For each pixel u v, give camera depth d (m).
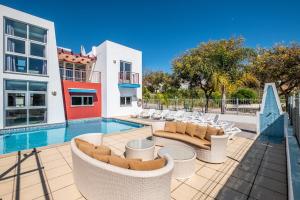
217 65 14.41
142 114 15.62
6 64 10.05
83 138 5.11
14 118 10.32
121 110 16.64
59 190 3.59
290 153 4.53
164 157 3.21
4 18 9.97
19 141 8.95
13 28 10.30
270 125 8.55
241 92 18.36
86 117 14.98
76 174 3.57
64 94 13.59
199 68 13.93
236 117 13.09
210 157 5.00
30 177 4.12
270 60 14.66
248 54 14.41
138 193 2.51
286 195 3.47
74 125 13.23
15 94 10.33
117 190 2.64
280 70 14.07
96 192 2.94
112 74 15.91
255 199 3.35
